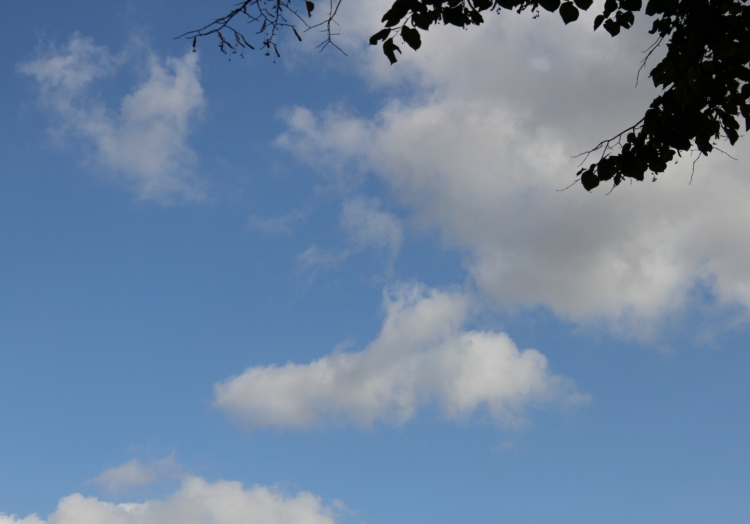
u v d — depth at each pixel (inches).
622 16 270.5
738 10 243.1
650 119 270.7
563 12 237.6
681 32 259.9
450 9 228.4
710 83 257.9
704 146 268.4
